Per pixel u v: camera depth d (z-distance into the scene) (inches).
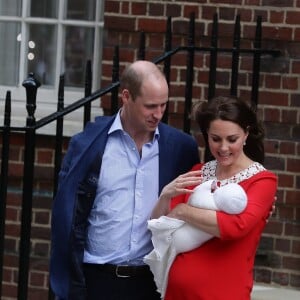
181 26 919.0
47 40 1009.5
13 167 959.6
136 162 637.3
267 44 902.4
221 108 592.7
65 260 634.2
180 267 600.7
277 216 901.8
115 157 636.1
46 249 963.3
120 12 935.0
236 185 587.2
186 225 599.8
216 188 597.9
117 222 633.6
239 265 596.4
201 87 913.5
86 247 642.2
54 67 1008.9
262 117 900.6
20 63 1011.9
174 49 823.7
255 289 882.8
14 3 1014.4
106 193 634.8
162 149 642.2
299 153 895.7
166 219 604.1
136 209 634.8
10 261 967.0
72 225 629.6
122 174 634.2
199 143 915.4
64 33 1003.3
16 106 995.3
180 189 602.9
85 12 997.2
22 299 794.2
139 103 610.5
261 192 592.1
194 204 594.2
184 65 917.2
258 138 622.5
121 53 940.6
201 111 606.5
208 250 598.5
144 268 639.8
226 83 909.8
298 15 892.0
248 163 608.1
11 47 1017.5
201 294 594.2
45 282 965.2
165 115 818.2
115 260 634.2
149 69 612.4
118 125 635.5
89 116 795.4
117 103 805.9
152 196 637.9
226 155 595.8
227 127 589.9
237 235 581.6
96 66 992.9
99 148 635.5
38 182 960.3
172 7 920.9
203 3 912.9
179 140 649.0
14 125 967.6
